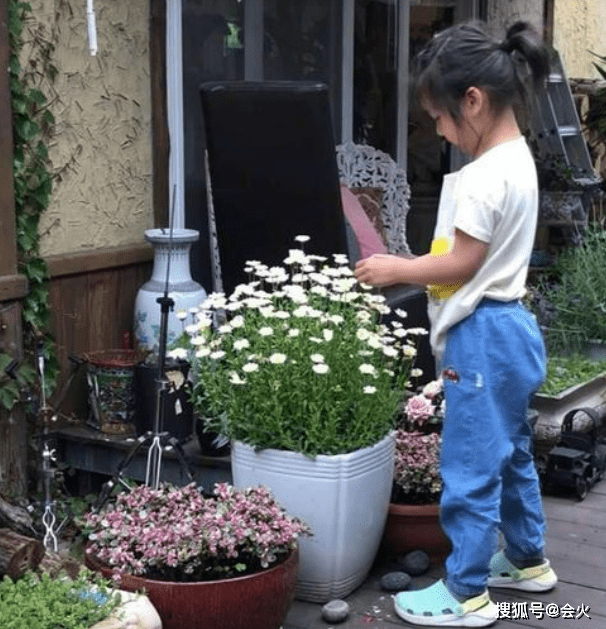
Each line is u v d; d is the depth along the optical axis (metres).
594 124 7.09
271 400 2.84
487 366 2.66
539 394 4.18
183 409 3.36
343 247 3.63
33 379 3.40
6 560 2.48
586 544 3.44
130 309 3.92
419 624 2.82
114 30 3.77
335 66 5.14
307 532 2.68
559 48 7.02
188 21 4.22
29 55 3.43
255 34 4.60
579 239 6.14
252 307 2.98
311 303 3.08
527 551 3.02
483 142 2.67
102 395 3.52
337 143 5.21
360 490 2.86
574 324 5.21
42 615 2.20
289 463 2.83
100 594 2.34
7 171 3.28
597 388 4.61
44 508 3.18
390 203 5.12
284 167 3.54
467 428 2.69
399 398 3.02
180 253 3.73
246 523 2.57
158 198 4.01
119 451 3.46
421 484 3.22
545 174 6.16
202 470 3.29
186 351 3.09
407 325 4.04
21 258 3.42
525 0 6.44
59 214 3.62
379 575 3.14
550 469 3.89
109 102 3.78
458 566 2.79
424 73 2.66
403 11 5.59
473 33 2.65
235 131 3.51
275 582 2.53
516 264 2.65
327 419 2.84
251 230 3.60
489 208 2.57
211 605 2.45
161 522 2.63
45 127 3.52
